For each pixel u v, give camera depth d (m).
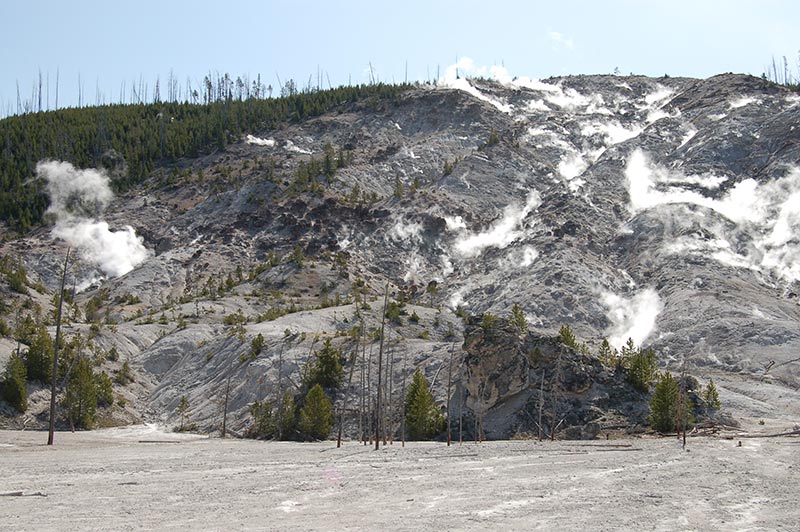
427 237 159.00
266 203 175.00
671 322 104.00
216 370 85.12
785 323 96.19
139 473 35.53
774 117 169.00
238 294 131.75
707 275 115.62
